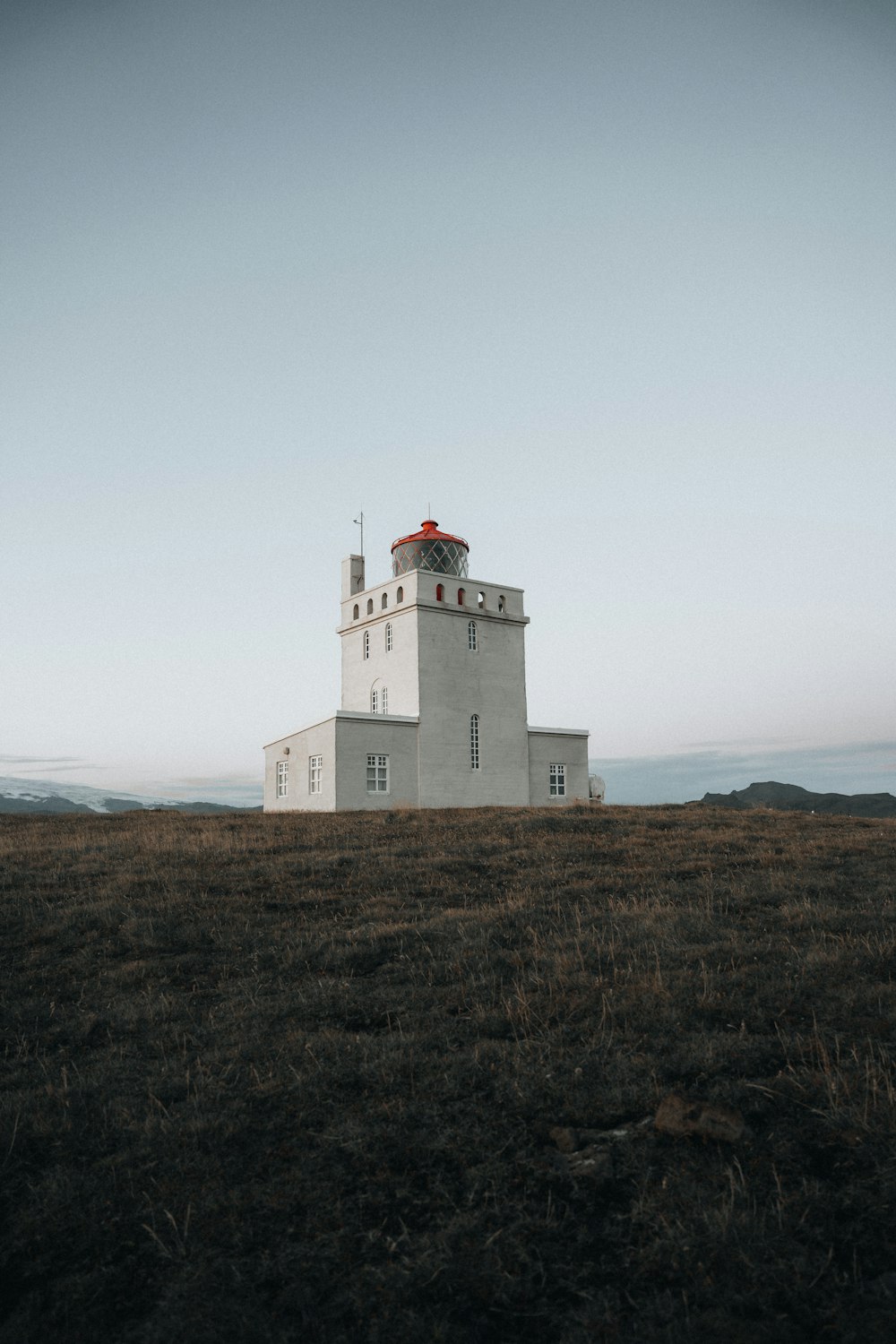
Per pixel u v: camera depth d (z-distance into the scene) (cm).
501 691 4375
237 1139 661
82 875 1720
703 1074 715
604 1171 595
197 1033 884
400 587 4322
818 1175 584
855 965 952
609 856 1878
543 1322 480
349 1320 484
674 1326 460
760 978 934
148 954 1184
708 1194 556
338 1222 558
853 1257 498
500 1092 703
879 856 1811
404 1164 621
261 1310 487
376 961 1116
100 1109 718
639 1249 521
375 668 4431
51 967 1154
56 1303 504
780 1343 446
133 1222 571
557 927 1226
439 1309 486
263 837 2294
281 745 4275
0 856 2000
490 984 967
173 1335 469
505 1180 594
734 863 1756
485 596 4447
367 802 3862
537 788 4434
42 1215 576
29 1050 874
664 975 948
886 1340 441
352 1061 776
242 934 1261
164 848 2066
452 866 1775
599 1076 719
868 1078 676
